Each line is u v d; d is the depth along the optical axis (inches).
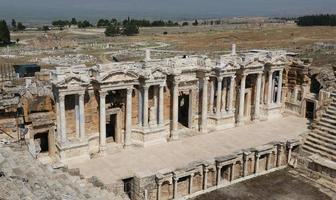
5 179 999.0
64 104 1610.5
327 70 2410.2
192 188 1593.3
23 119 1583.4
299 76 2337.6
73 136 1706.4
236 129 2105.1
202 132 2032.5
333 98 2046.0
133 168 1581.0
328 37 7130.9
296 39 7111.2
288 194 1600.6
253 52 2303.2
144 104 1798.7
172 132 1925.4
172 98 1915.6
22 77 2183.8
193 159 1675.7
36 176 1107.3
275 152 1827.0
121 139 1836.9
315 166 1744.6
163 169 1524.4
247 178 1736.0
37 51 5856.3
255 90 2222.0
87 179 1349.7
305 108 2327.8
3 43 6648.6
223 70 2010.3
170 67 1870.1
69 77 1569.9
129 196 1521.9
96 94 1716.3
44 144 1756.9
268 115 2304.4
